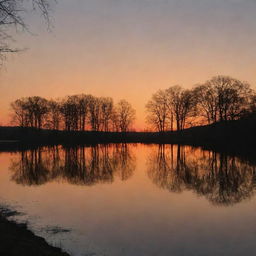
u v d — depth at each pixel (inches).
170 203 827.4
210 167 1594.5
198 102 3267.7
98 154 2456.9
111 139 4377.5
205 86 3221.0
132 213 728.3
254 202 845.8
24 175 1332.4
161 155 2311.8
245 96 3031.5
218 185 1103.6
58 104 4247.0
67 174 1365.7
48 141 4173.2
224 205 808.9
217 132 3159.5
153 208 773.3
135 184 1114.7
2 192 956.6
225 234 588.7
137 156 2258.9
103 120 4421.8
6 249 404.8
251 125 2886.3
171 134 3801.7
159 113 3740.2
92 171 1467.8
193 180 1208.2
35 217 684.7
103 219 675.4
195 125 3430.1
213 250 514.6
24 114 4148.6
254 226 638.5
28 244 448.8
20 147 3371.1
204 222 664.4
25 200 847.1
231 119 3038.9
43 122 4227.4
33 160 1985.7
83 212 728.3
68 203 815.1
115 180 1201.4
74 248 511.2
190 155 2277.3
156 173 1401.3
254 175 1328.7
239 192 981.2
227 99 3043.8
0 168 1573.6
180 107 3604.8
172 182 1161.4
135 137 4463.6
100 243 535.5
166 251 508.1
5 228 516.1
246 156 2073.1
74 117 4227.4
